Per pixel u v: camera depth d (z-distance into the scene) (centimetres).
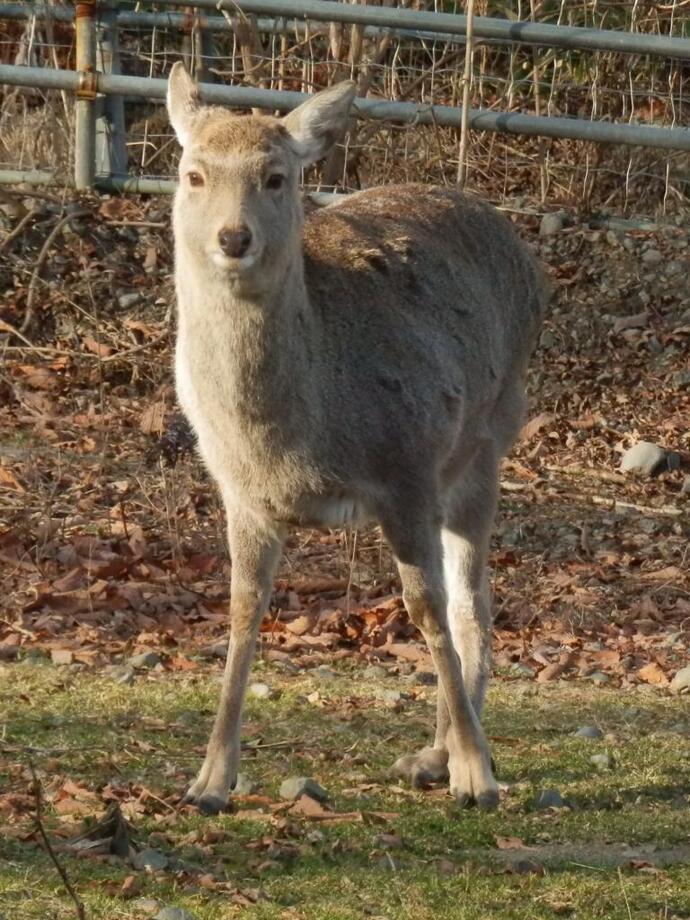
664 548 1438
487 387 1005
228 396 852
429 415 906
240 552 888
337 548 1392
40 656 1116
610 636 1266
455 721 888
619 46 1805
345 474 876
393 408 888
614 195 1930
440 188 1066
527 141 1953
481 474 1019
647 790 919
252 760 931
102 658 1112
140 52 1980
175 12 1962
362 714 1028
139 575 1289
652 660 1213
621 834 845
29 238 1795
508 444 1062
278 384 847
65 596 1216
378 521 898
